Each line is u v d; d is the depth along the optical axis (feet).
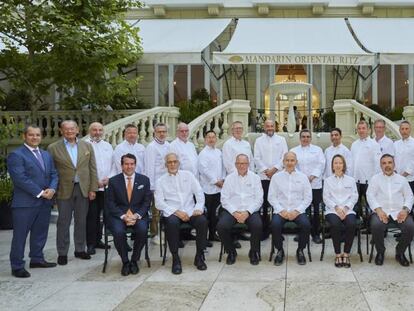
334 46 43.93
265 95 57.62
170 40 46.96
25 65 40.04
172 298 17.02
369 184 22.89
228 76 57.36
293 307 15.90
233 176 22.99
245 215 22.02
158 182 22.45
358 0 53.93
